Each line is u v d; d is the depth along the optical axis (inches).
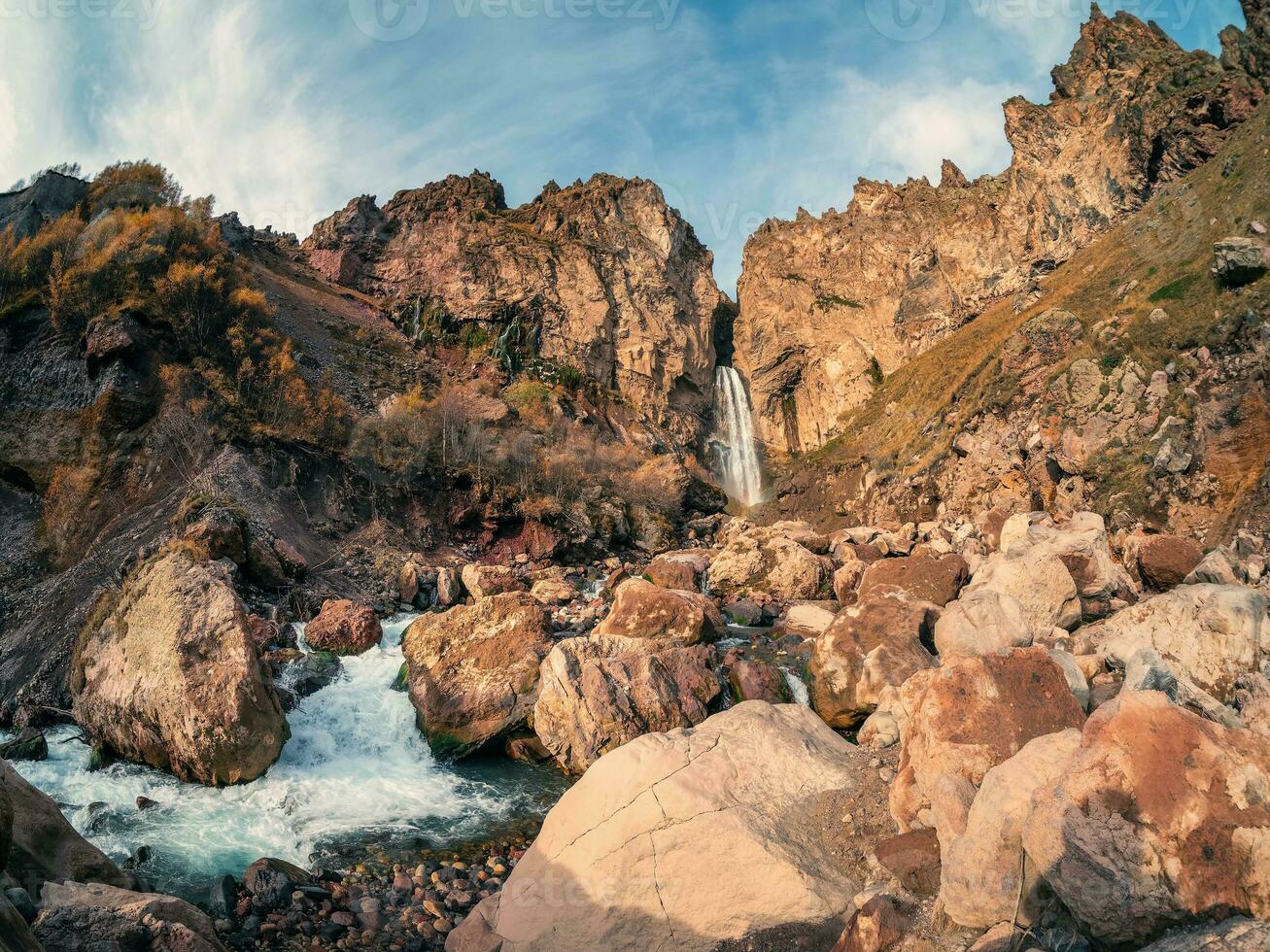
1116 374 1855.3
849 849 449.4
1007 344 2287.2
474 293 3142.2
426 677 808.3
